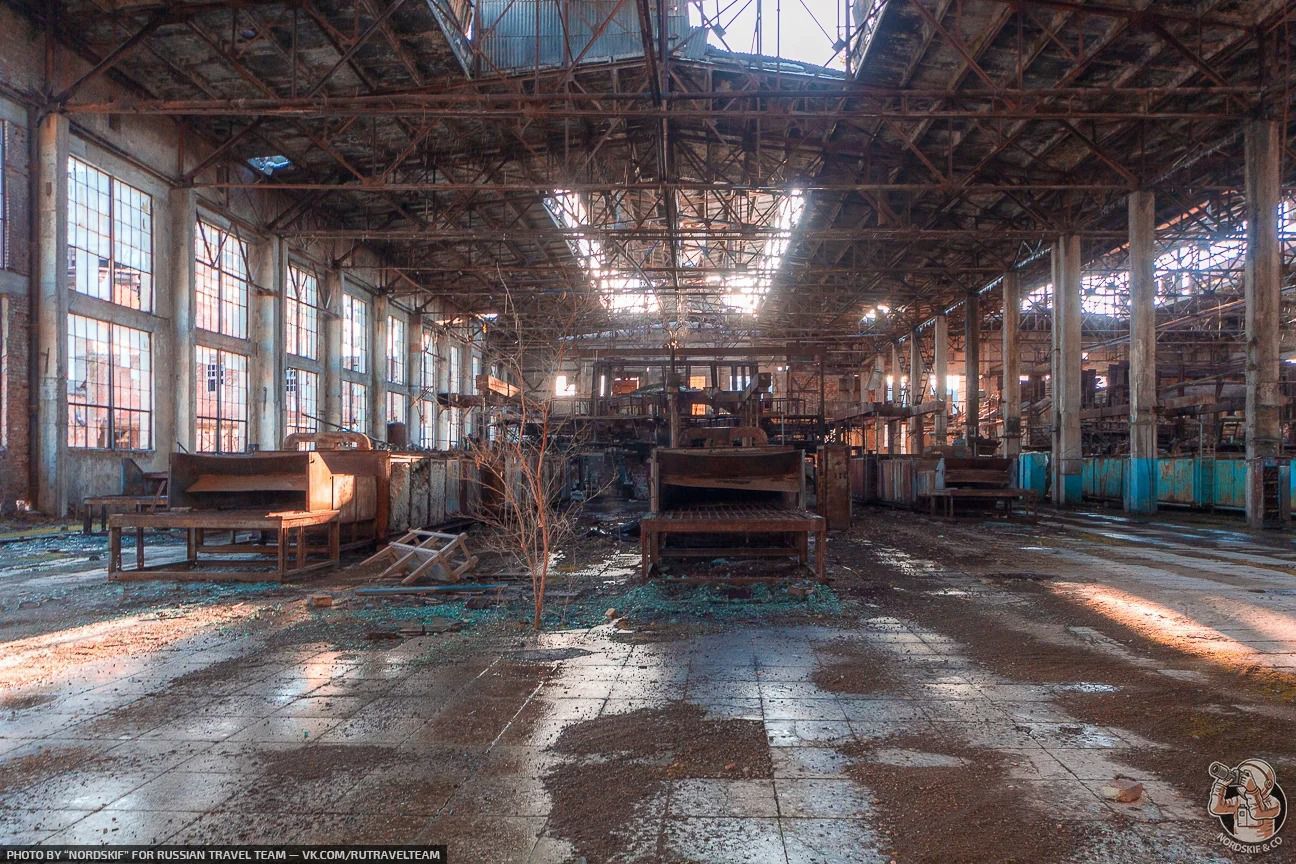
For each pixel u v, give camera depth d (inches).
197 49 752.3
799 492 452.1
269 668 234.5
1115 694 208.7
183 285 850.1
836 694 208.1
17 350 665.6
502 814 137.1
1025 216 1206.9
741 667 235.8
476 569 436.1
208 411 927.7
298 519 416.8
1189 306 1642.5
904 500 1057.5
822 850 124.0
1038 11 684.1
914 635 280.7
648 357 1124.5
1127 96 837.8
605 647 261.1
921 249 1380.4
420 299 1630.2
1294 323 1672.0
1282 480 773.3
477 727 181.6
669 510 463.2
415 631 282.0
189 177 850.8
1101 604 344.5
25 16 666.2
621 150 1086.4
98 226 753.0
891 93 674.2
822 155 1014.4
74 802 142.0
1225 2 660.7
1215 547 597.3
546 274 1519.4
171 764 159.9
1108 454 1381.6
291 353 1131.9
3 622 304.3
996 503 938.7
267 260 1032.2
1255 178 757.9
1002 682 220.1
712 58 852.6
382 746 169.8
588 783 149.9
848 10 776.9
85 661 243.4
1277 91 689.0
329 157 1007.0
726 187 847.7
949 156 855.1
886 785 149.0
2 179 653.3
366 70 815.1
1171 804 140.5
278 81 823.1
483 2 856.3
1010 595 367.9
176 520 404.2
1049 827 131.6
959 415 1854.1
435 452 715.4
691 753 165.3
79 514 717.9
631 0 849.5
